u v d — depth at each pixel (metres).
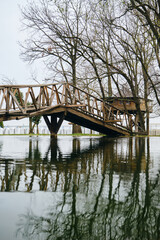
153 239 1.29
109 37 18.16
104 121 17.05
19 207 1.75
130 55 17.84
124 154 6.00
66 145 9.33
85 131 38.91
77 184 2.54
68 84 15.15
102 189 2.32
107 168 3.72
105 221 1.51
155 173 3.29
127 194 2.15
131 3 13.46
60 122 15.52
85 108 16.14
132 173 3.28
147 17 13.52
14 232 1.32
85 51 18.45
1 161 4.46
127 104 26.80
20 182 2.63
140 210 1.72
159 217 1.60
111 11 15.98
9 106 9.80
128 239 1.29
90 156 5.45
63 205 1.81
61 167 3.75
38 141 12.51
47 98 13.47
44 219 1.52
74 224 1.44
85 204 1.84
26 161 4.48
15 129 38.88
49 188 2.35
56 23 19.67
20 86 10.59
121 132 19.00
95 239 1.27
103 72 19.95
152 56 19.47
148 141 12.86
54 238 1.26
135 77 20.02
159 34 13.58
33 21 19.52
